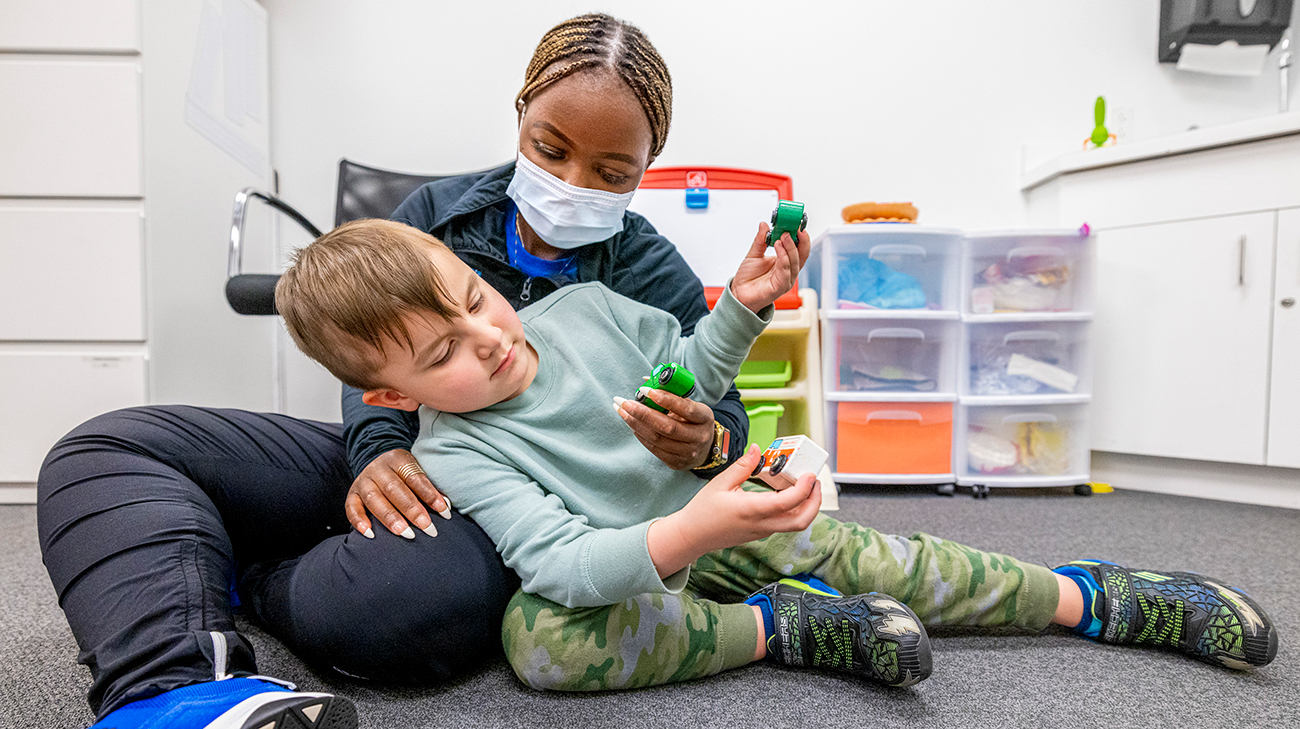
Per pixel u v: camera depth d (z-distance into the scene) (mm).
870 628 596
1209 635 647
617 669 578
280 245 1911
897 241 1592
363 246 552
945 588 696
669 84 668
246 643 487
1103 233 1700
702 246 1633
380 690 606
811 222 1936
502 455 591
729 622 633
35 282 1418
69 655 698
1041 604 698
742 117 1930
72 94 1407
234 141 1729
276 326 1913
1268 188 1499
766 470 518
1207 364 1579
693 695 595
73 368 1430
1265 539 1164
